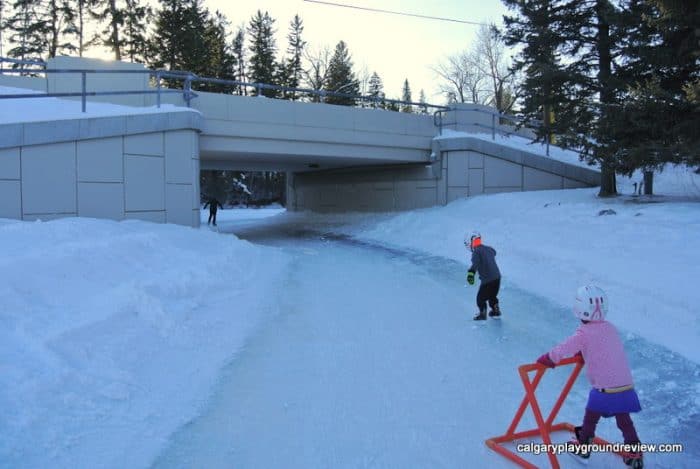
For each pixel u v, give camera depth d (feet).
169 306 23.13
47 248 23.35
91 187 41.63
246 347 21.08
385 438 13.76
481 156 63.52
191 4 134.31
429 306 27.81
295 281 34.53
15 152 38.63
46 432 12.77
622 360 12.00
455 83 160.04
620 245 31.53
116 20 125.29
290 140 57.98
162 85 131.03
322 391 16.83
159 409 15.20
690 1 33.71
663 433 13.79
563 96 49.93
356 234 62.85
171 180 45.44
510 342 21.56
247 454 12.99
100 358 16.76
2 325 16.19
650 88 36.81
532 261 33.71
